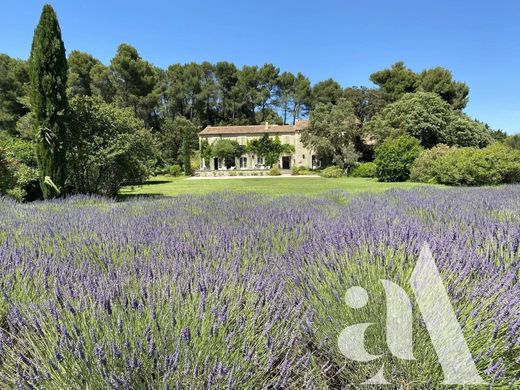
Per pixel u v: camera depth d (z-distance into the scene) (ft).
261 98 194.49
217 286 5.13
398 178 67.62
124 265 6.48
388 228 8.44
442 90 122.62
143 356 3.64
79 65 131.85
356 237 7.88
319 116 99.60
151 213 14.42
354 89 118.93
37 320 4.13
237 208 15.93
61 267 6.52
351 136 97.76
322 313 4.88
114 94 137.18
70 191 35.24
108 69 135.74
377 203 18.48
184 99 188.24
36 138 29.73
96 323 4.06
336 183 63.52
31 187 33.63
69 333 3.87
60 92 30.42
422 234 7.88
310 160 130.11
